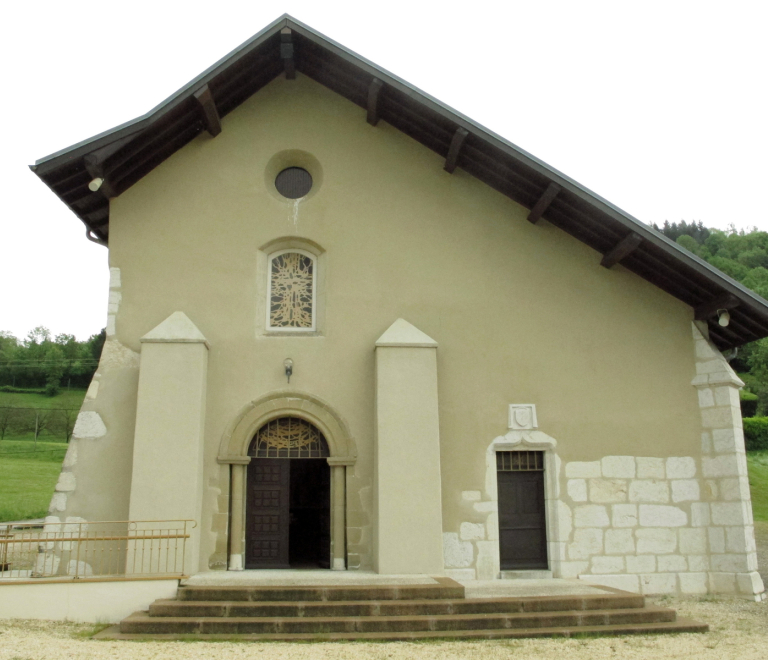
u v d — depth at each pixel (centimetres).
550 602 878
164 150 1150
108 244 1134
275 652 734
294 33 1107
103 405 1063
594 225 1123
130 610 891
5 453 4006
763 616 932
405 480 1026
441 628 828
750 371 4256
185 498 993
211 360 1096
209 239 1142
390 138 1203
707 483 1091
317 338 1120
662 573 1059
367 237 1161
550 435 1102
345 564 1052
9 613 877
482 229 1173
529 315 1145
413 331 1096
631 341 1141
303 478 1436
